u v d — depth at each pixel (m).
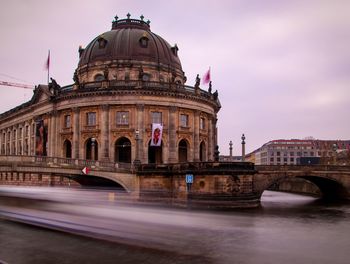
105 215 20.73
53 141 73.94
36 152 77.69
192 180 54.16
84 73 77.00
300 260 19.25
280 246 19.23
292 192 104.94
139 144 67.44
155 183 57.00
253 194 57.44
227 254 17.62
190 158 71.88
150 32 82.00
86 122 70.38
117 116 69.06
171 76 77.56
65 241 22.66
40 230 24.86
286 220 32.50
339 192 76.06
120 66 74.50
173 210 19.22
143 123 68.06
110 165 55.34
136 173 57.50
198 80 73.56
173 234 17.97
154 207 20.55
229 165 55.03
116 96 68.38
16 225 26.59
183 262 17.56
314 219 39.44
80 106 70.25
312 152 179.38
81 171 51.78
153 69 75.75
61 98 72.50
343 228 32.31
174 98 69.81
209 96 77.12
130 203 24.39
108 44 76.88
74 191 26.64
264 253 18.33
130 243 19.06
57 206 24.39
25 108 86.88
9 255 22.73
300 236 20.86
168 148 69.06
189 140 71.88
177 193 54.91
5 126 101.50
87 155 72.06
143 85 68.69
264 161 188.25
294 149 180.12
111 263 19.03
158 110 69.38
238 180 55.25
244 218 19.00
